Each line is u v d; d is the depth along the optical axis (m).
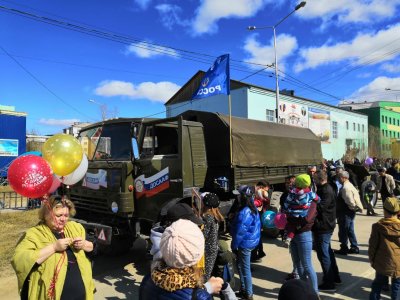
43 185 2.98
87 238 6.01
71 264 2.92
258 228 5.18
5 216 11.23
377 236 4.51
